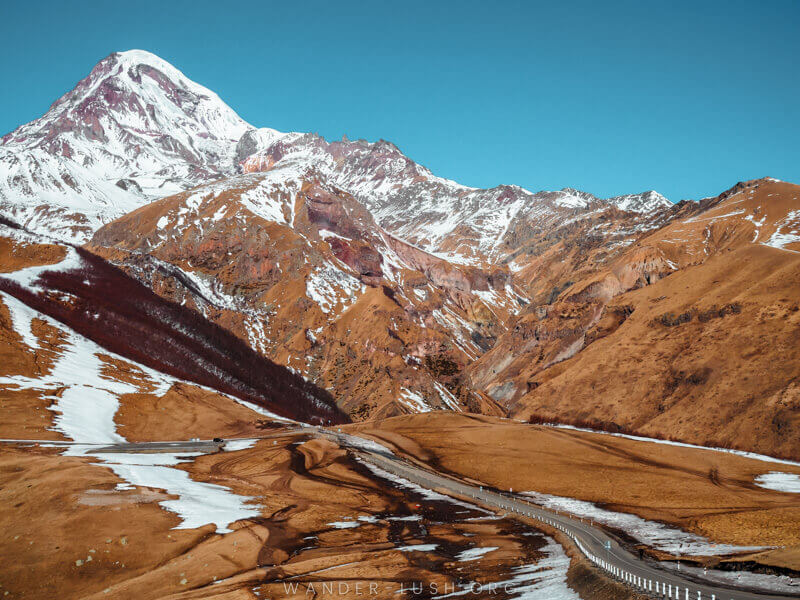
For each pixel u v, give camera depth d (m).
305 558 72.19
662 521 94.00
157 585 60.97
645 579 58.12
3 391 137.62
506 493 116.94
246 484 110.19
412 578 64.38
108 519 74.06
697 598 50.91
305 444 145.38
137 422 147.88
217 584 61.66
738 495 111.94
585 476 126.69
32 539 67.12
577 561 68.00
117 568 64.25
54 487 81.44
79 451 114.25
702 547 76.38
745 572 59.88
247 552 71.62
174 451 129.38
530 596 57.72
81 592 59.81
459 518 95.69
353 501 104.44
